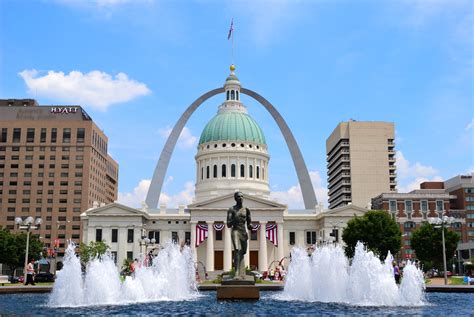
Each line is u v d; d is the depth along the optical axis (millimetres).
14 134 188500
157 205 141625
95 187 196250
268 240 122125
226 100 152375
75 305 37781
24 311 33312
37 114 194250
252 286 41000
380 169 190625
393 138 193750
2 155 187000
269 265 121438
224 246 118750
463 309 34750
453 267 130625
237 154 139875
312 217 128000
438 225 82500
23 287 51625
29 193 184750
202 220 119062
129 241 120312
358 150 191875
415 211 140375
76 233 182000
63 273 40406
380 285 39594
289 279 46875
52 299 39875
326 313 31656
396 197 141375
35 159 187000
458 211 146375
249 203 120125
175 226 126625
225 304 37594
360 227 104875
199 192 140875
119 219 121312
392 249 103750
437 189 164750
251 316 29828
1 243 119438
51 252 127625
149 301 41031
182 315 30266
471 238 145625
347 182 192375
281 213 119875
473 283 72375
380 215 106062
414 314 31375
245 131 143375
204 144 144000
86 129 189875
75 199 184375
